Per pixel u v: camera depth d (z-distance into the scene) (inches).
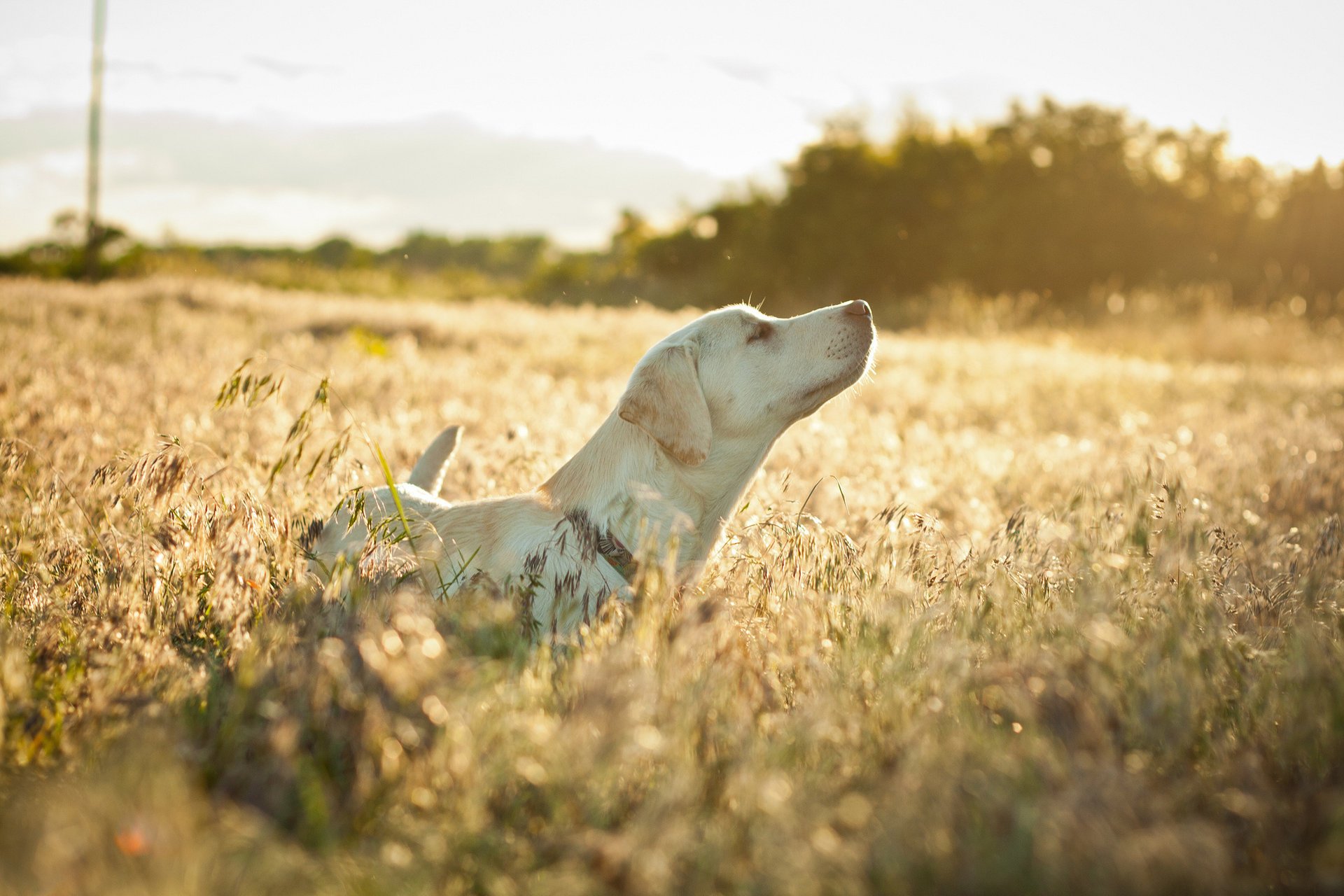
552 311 818.2
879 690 94.7
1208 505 173.8
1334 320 869.2
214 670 94.1
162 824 63.8
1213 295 965.2
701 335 146.2
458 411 269.0
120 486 135.4
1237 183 1310.3
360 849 72.2
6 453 158.6
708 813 76.0
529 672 91.6
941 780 71.4
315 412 200.7
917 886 65.1
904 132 1457.9
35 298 574.9
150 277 896.3
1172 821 70.6
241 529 113.0
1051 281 1242.6
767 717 90.4
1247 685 99.0
